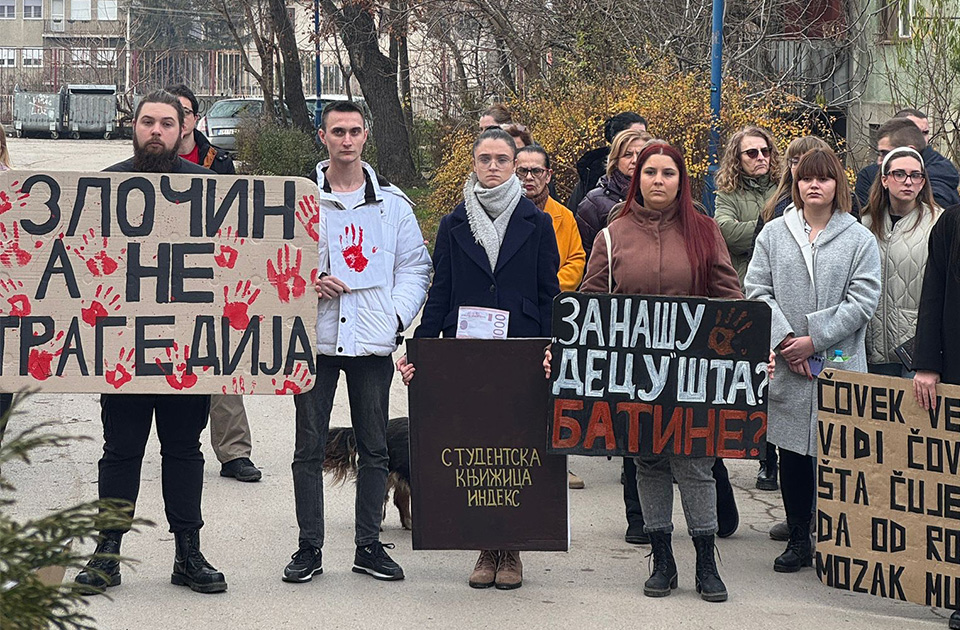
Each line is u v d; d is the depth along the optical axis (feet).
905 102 49.60
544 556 20.40
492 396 18.40
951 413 17.30
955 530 17.31
